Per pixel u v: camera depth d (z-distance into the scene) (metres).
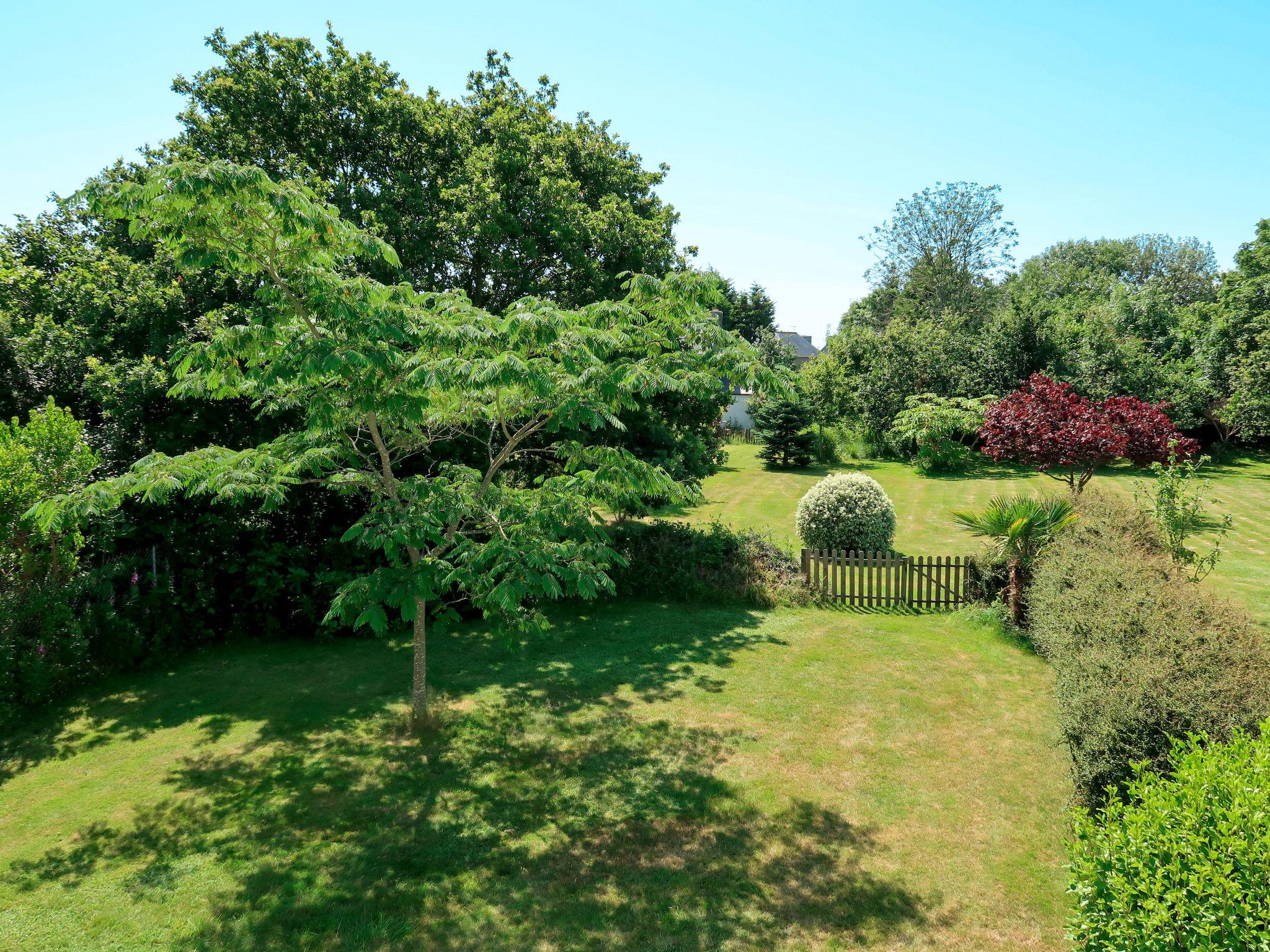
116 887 5.99
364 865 6.28
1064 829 6.57
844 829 6.72
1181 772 3.97
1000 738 8.49
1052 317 36.25
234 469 7.37
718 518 23.34
